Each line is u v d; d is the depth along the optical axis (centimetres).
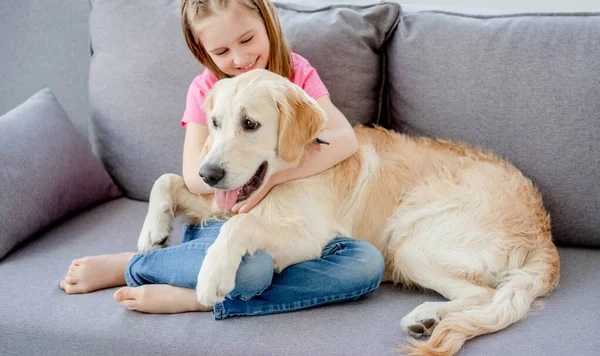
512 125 180
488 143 183
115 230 191
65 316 145
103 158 218
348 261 150
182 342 135
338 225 167
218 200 150
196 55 179
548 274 154
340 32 192
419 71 189
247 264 141
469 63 183
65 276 162
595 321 139
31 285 158
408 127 194
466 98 184
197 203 176
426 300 155
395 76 194
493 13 192
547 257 159
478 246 161
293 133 149
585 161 174
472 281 157
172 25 203
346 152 167
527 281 149
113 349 139
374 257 152
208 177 143
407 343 131
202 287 137
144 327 140
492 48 182
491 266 159
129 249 178
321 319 141
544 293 152
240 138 147
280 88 150
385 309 148
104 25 211
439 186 172
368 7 198
